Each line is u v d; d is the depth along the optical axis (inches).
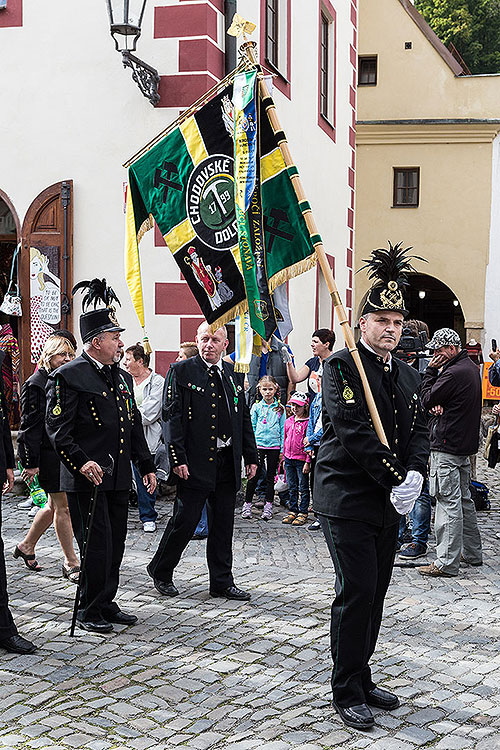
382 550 167.3
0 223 444.1
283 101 450.3
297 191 189.8
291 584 247.3
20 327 391.2
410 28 805.2
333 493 161.6
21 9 386.6
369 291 165.8
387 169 813.2
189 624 212.8
